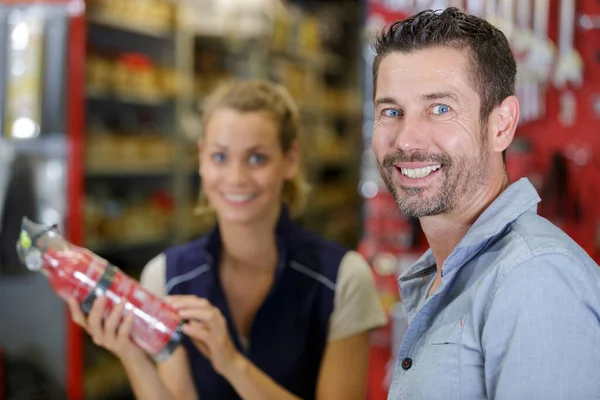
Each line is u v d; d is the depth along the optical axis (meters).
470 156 1.03
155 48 4.57
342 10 7.48
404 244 2.98
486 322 0.95
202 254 1.75
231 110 1.69
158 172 4.54
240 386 1.52
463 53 1.02
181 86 4.60
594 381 0.89
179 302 1.49
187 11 4.66
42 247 1.40
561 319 0.90
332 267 1.70
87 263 1.41
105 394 3.85
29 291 3.50
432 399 0.98
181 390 1.67
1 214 3.46
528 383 0.89
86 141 3.78
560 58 2.96
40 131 3.44
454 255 1.04
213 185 1.70
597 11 2.92
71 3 3.39
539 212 3.01
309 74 6.56
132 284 1.43
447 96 1.01
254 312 1.73
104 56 4.00
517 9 2.94
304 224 6.44
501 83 1.04
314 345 1.69
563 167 2.98
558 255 0.92
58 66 3.42
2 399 3.44
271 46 5.54
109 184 4.41
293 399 1.55
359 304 1.68
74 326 3.48
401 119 1.07
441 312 1.03
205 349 1.52
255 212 1.67
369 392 2.92
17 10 3.42
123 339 1.43
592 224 2.97
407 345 1.09
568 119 2.98
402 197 1.06
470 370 0.96
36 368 3.53
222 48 5.26
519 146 3.02
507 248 0.98
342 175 7.47
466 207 1.07
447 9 1.08
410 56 1.04
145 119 4.60
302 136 1.91
